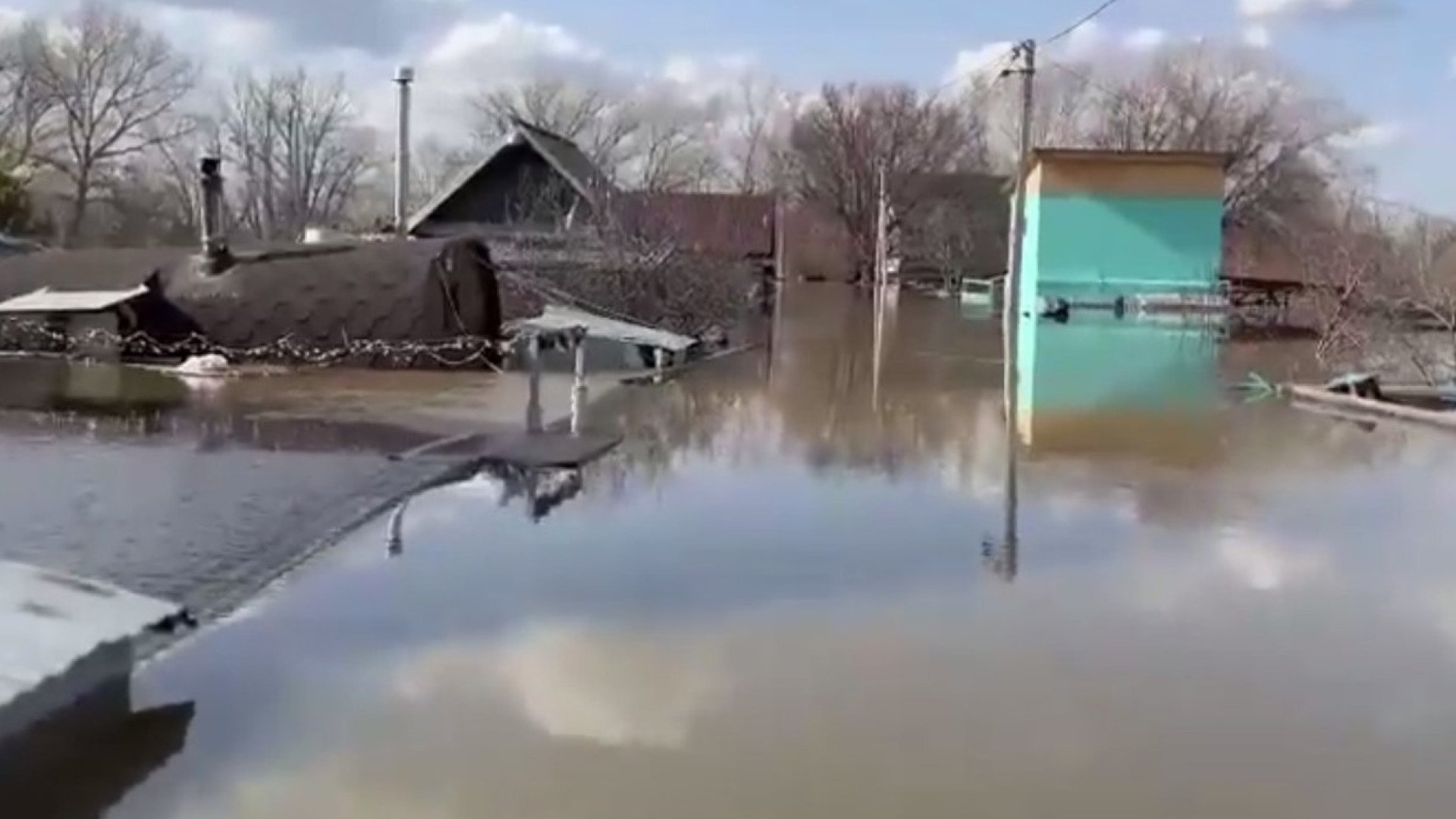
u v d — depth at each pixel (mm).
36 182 46375
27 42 47344
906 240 58031
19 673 4250
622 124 59188
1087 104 55375
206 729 4391
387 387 15078
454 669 5062
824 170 60969
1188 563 7035
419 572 6543
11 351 17781
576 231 26734
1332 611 6133
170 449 10039
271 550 6840
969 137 61594
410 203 44844
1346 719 4707
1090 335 26844
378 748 4266
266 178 54062
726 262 29312
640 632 5594
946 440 11781
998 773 4168
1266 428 13031
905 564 6883
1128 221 32906
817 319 32594
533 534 7492
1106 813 3898
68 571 6207
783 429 12336
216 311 17562
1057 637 5621
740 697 4812
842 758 4258
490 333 17875
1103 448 11406
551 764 4172
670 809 3859
